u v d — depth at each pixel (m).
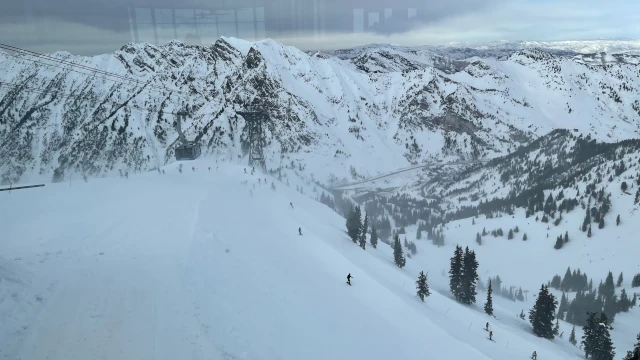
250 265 34.28
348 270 46.25
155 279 25.81
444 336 33.06
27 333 18.20
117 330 19.20
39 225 38.91
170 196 66.50
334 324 27.11
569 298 101.88
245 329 21.80
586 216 155.25
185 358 17.62
